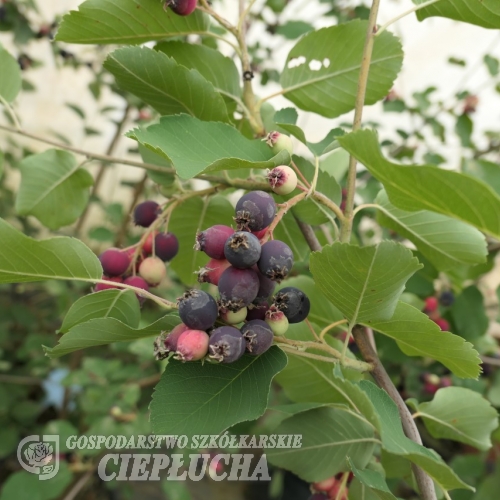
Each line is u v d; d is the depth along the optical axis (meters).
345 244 0.63
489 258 1.52
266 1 2.30
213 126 0.77
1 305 2.71
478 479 1.60
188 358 0.64
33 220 3.28
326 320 1.11
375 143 0.57
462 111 2.35
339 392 1.07
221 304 0.65
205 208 1.19
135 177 3.94
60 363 2.52
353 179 0.81
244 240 0.62
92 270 0.74
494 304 2.28
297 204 0.97
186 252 1.26
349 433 1.01
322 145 0.97
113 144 2.57
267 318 0.70
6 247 0.67
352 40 1.04
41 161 1.16
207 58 1.06
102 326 0.70
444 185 0.57
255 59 2.41
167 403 0.69
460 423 1.04
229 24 1.03
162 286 2.25
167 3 0.92
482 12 0.86
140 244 0.98
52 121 4.09
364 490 0.98
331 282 0.70
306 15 2.88
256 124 1.05
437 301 1.67
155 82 0.93
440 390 1.04
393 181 0.62
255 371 0.70
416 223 1.04
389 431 0.62
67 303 2.24
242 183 1.00
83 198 1.21
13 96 1.11
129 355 2.47
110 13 0.96
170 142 0.71
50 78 3.90
